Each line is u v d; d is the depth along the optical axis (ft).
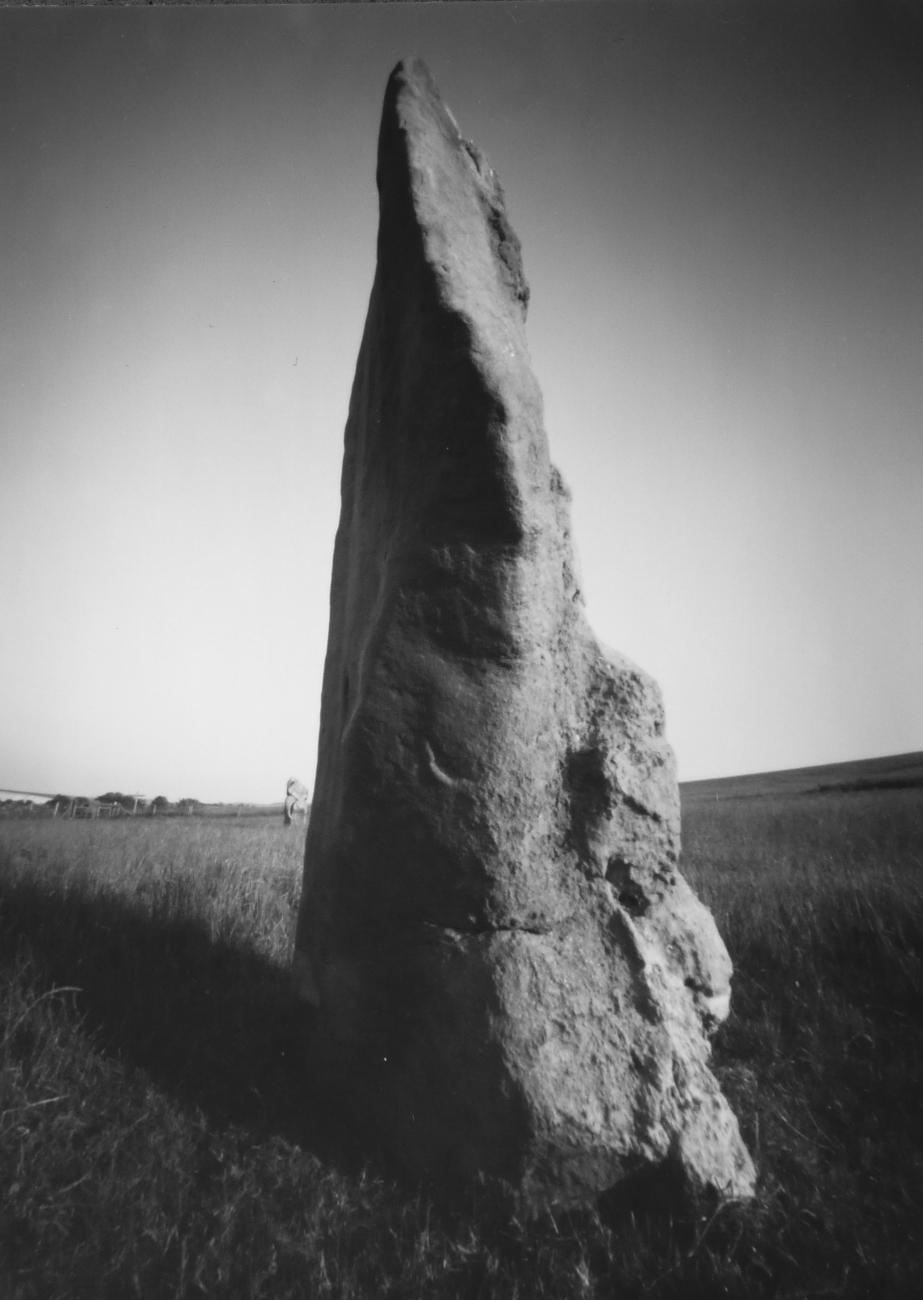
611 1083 11.40
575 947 12.41
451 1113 11.71
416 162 13.91
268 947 19.95
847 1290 9.84
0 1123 11.34
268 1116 12.99
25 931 17.15
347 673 15.16
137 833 41.60
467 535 12.98
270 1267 9.88
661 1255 10.34
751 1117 13.30
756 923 22.12
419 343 13.25
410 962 12.61
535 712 13.01
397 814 12.61
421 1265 10.05
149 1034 14.53
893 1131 13.21
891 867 28.32
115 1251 9.80
